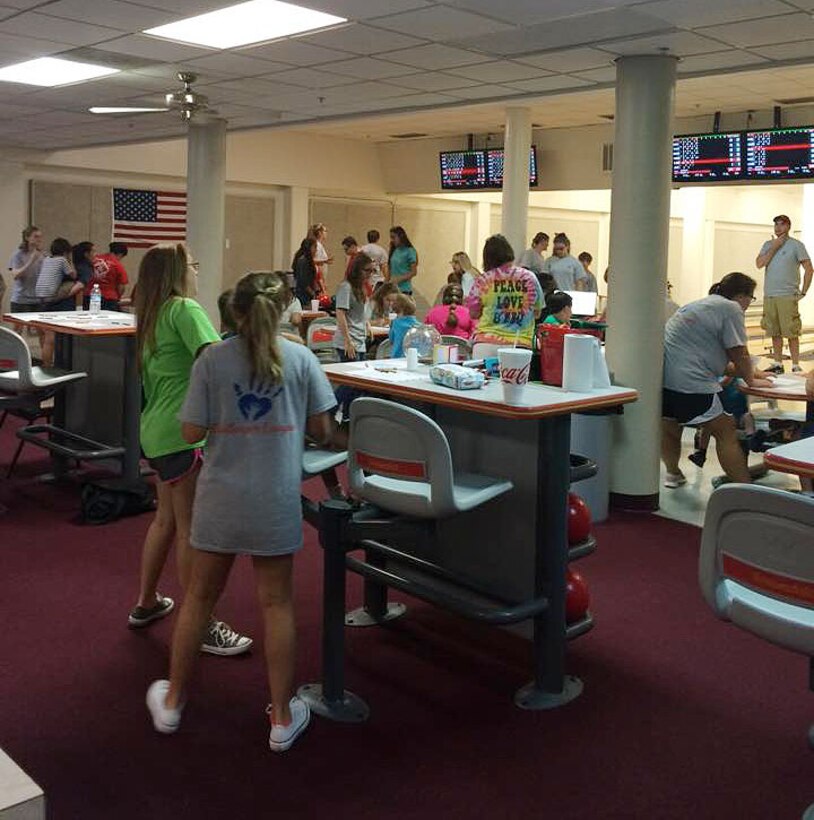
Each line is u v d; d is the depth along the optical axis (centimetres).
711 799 260
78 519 507
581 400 297
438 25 512
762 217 1869
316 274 1048
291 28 534
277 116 879
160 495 351
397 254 1162
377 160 1476
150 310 321
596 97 961
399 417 286
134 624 364
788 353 1208
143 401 524
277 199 1404
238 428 268
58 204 1209
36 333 1079
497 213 1650
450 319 708
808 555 206
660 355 551
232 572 428
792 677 338
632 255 540
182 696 289
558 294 571
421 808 254
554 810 254
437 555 358
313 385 280
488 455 336
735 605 226
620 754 284
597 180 1179
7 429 732
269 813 249
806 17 455
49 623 369
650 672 341
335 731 293
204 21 526
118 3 489
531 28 504
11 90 768
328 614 303
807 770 276
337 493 357
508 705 314
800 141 905
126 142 1096
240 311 269
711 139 956
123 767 269
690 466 676
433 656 351
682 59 544
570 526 327
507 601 331
